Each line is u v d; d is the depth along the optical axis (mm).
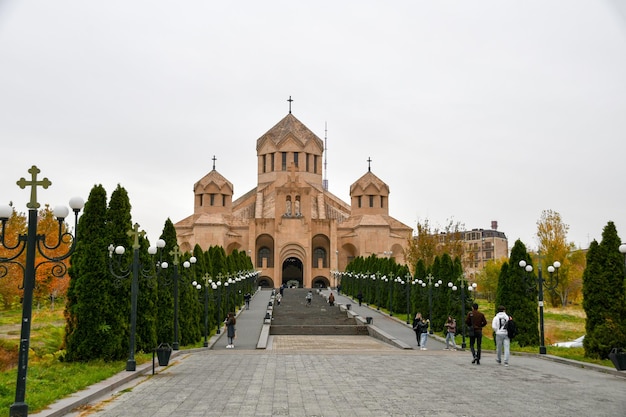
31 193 10375
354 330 38844
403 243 86688
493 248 114375
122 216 18938
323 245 88438
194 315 28531
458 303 32531
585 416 9852
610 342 18969
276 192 84375
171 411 10305
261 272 85688
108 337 17859
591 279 19828
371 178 90125
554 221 57062
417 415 9914
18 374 9664
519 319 26000
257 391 12578
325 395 12031
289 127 96125
